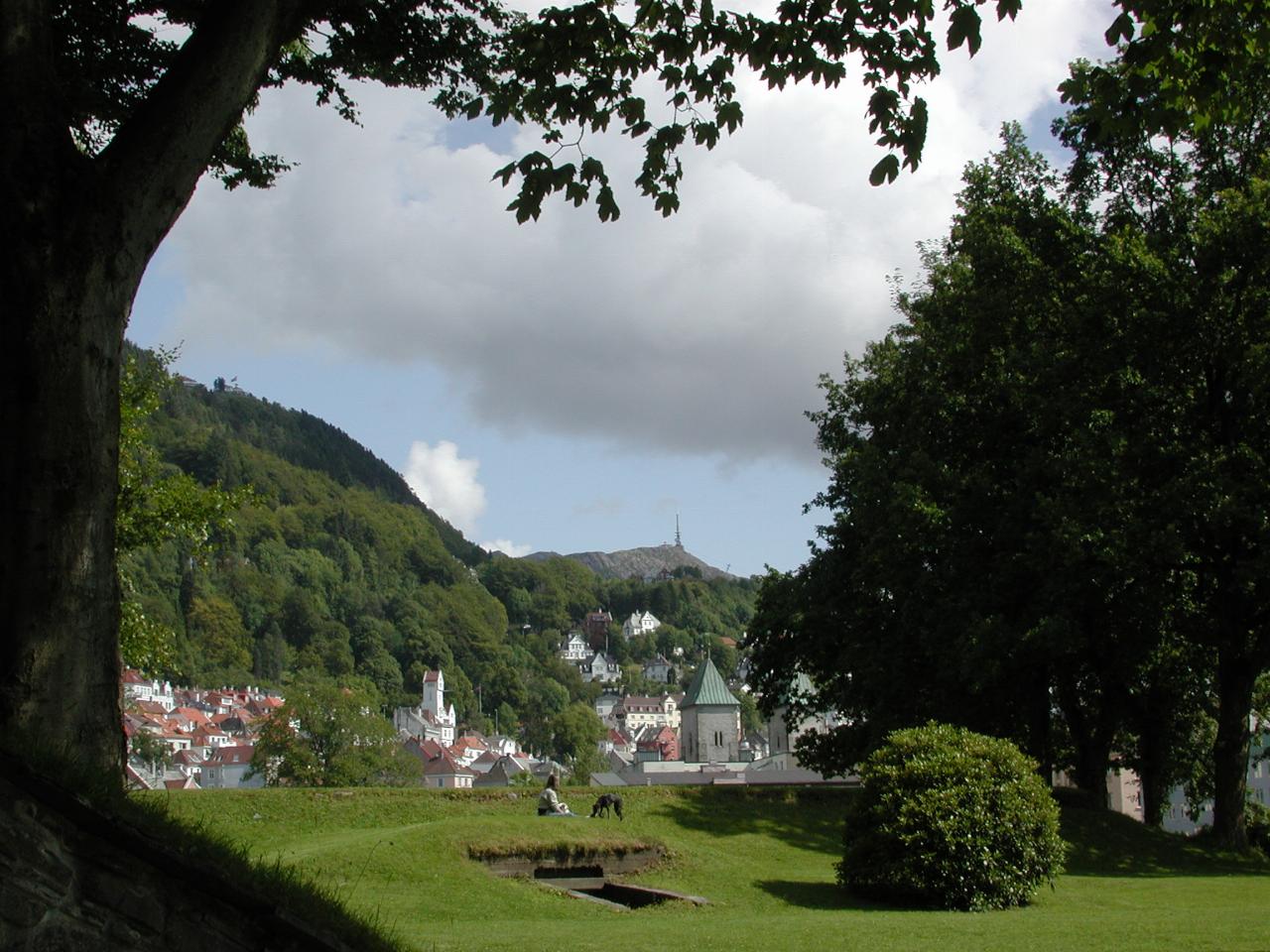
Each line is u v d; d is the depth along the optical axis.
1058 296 30.34
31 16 8.39
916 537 30.95
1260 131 27.95
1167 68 12.18
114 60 12.63
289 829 21.83
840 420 39.38
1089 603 28.91
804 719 40.69
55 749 7.36
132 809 7.33
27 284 8.07
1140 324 26.80
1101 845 26.64
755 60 12.17
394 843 17.91
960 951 12.52
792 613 36.94
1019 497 29.73
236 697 196.12
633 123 12.55
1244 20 11.93
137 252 8.55
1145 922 15.17
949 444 33.44
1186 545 26.30
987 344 31.80
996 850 17.83
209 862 7.27
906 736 19.11
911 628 31.89
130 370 29.61
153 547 30.42
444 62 14.20
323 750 85.81
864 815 18.53
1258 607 27.75
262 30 9.16
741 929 14.01
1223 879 23.55
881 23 11.93
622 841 19.34
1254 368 25.39
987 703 33.22
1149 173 29.23
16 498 7.94
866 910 17.28
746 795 27.19
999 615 28.55
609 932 13.70
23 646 7.80
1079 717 34.75
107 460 8.30
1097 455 26.59
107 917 6.84
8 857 6.53
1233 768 28.31
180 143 8.72
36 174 8.12
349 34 13.59
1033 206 30.94
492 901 16.05
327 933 7.71
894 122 12.25
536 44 11.90
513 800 24.75
